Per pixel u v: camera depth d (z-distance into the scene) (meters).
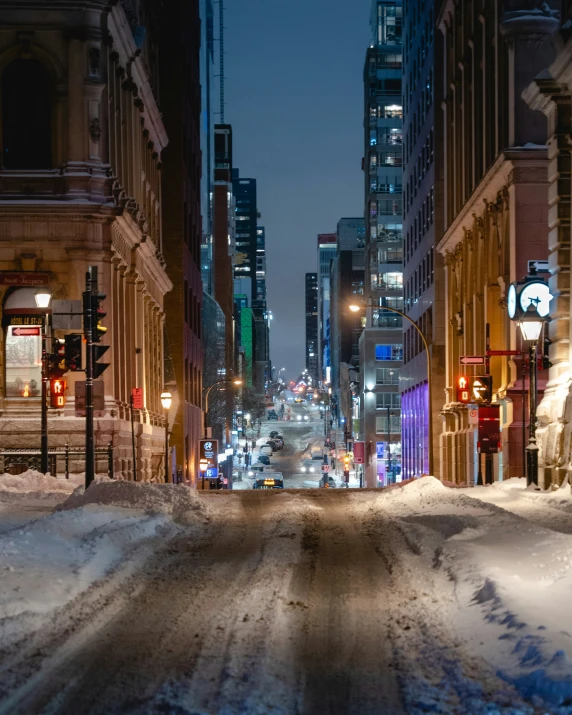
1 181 44.84
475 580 13.12
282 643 10.54
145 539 18.91
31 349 44.94
